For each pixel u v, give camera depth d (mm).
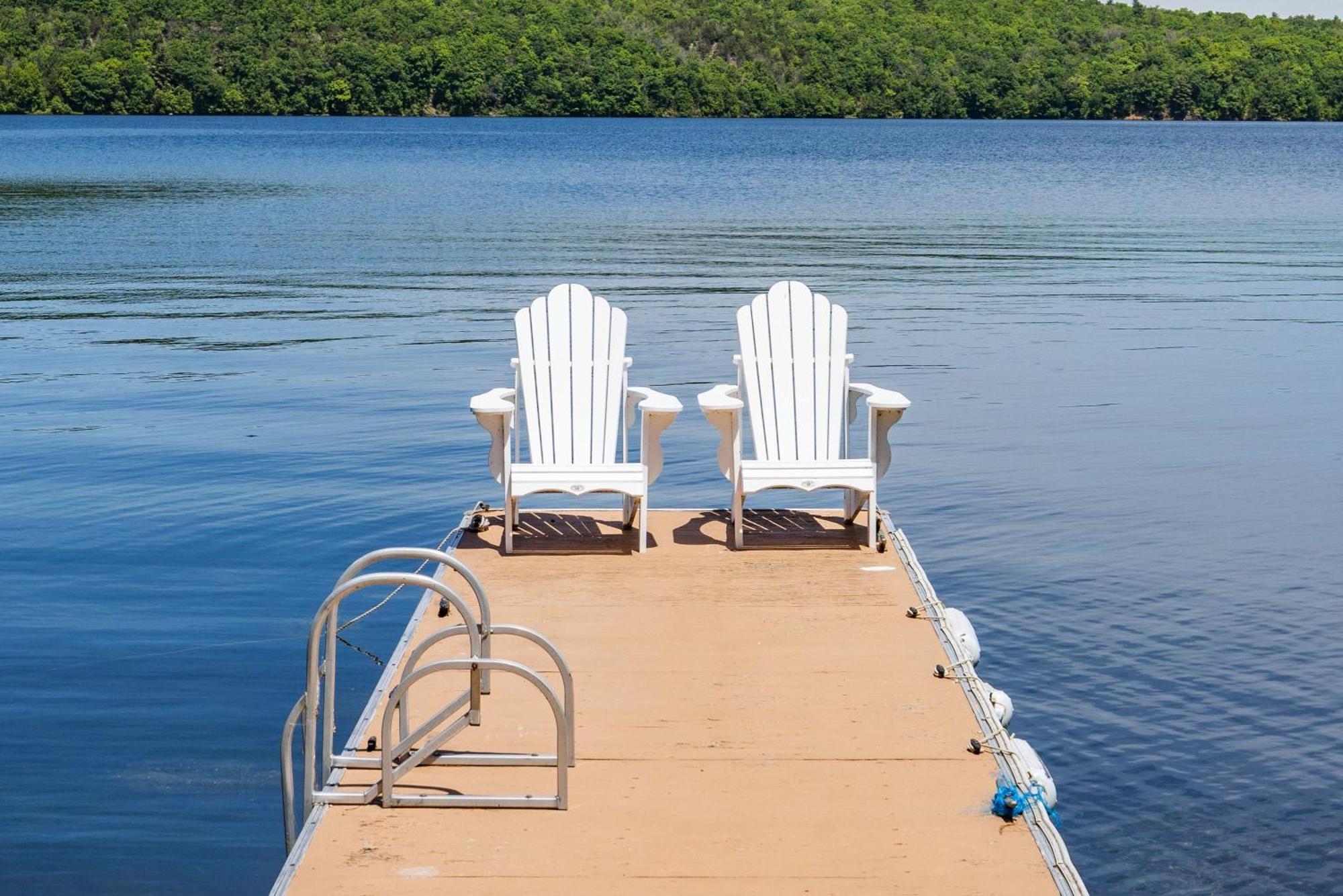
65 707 6004
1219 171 56281
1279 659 6566
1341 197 43438
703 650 5664
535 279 21641
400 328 16875
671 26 111812
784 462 7023
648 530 7566
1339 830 5047
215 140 74188
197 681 6305
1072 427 11625
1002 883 3854
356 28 103438
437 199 39875
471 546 7219
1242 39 120500
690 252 25953
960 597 7418
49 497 9219
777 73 110625
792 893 3795
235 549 8172
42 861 4809
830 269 23250
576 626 5965
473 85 103562
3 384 13180
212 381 13359
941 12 122188
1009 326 17219
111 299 19438
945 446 10906
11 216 33438
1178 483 9789
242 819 5117
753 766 4586
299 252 25766
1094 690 6219
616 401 7254
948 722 4949
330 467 10070
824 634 5855
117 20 100250
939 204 39719
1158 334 16672
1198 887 4691
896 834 4133
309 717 4324
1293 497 9453
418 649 4652
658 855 4000
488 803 4289
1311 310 18781
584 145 72938
